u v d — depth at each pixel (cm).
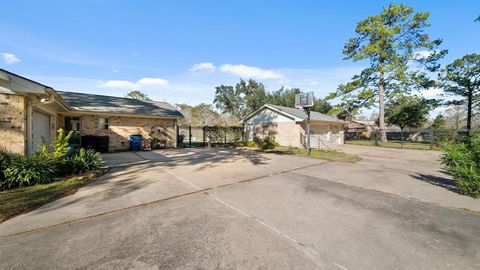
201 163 912
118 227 329
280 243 286
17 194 464
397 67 2122
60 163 632
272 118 1906
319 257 255
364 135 3316
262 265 238
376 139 2156
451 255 263
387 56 2158
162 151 1360
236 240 292
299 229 328
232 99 4147
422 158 1173
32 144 705
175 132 1625
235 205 428
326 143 2050
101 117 1315
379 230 328
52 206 411
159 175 679
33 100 661
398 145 2019
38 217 361
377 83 2331
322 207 423
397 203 452
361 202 456
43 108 817
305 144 1755
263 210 403
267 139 1731
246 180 632
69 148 727
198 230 321
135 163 892
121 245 277
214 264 239
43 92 614
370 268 236
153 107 1639
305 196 492
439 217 380
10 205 398
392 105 2778
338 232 320
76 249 267
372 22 2177
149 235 304
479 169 491
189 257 252
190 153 1261
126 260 245
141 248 271
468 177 500
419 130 1862
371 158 1168
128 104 1562
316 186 580
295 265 239
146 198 464
